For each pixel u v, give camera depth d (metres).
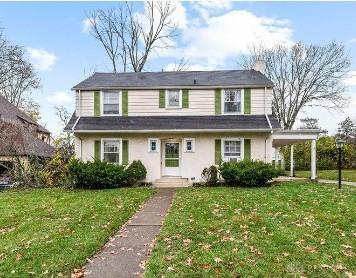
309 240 7.56
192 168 19.20
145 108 20.05
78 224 9.48
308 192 14.67
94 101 20.19
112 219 10.04
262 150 18.95
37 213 11.37
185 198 13.73
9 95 40.38
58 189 17.75
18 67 37.16
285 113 38.03
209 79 20.77
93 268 6.33
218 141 19.16
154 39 35.75
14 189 18.53
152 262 6.41
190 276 5.74
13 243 7.88
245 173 17.11
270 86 19.39
